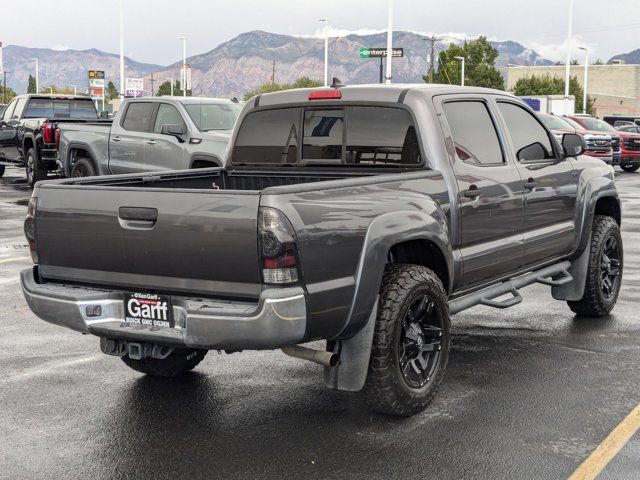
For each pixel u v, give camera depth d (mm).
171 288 4426
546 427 4750
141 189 4445
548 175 6512
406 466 4227
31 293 4805
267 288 4125
